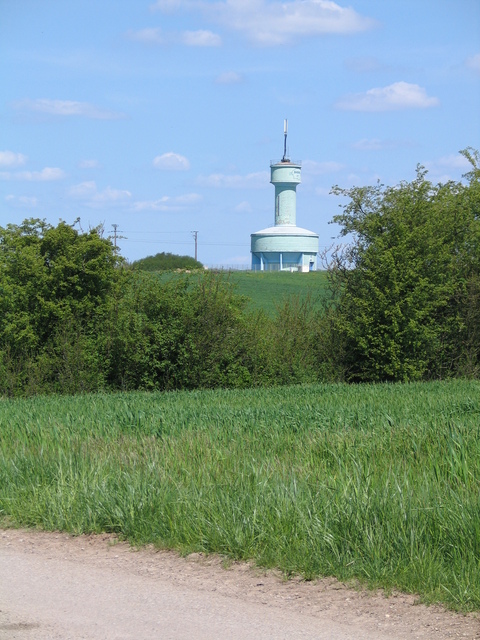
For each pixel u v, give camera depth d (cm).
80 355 3984
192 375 4112
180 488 1214
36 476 1398
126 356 4062
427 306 4328
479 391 3011
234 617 825
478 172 4931
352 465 1290
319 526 1009
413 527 971
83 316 4162
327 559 959
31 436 1761
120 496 1216
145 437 1739
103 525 1202
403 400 2447
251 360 4325
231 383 4197
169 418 2028
